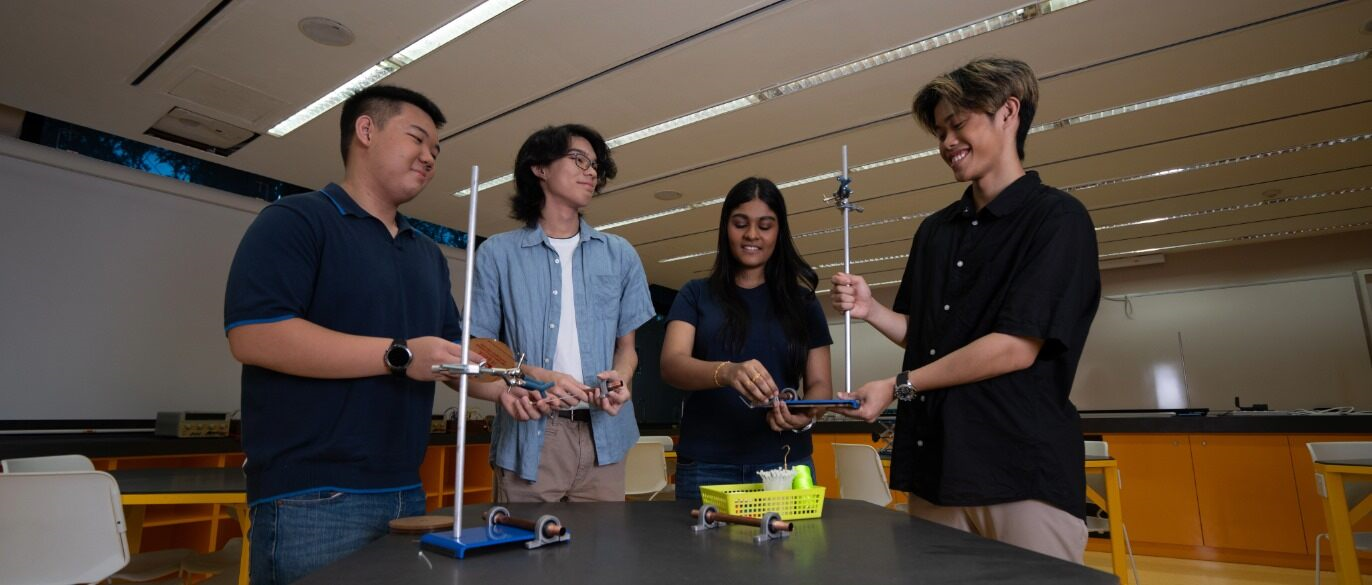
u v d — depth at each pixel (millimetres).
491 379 1017
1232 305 7637
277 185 5691
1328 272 7195
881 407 1230
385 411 1147
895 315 1519
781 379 1775
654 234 7059
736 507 1033
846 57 3645
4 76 3812
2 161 4277
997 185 1306
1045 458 1131
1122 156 4953
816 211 6211
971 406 1201
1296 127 4469
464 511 1170
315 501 1035
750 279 1842
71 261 4504
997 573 687
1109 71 3770
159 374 4840
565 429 1541
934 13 3268
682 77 3850
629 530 957
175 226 5047
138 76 3818
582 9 3246
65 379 4398
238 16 3273
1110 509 3520
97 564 1906
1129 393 8031
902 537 902
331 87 3916
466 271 873
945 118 1300
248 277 1031
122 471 2898
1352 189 5668
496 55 3627
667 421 9531
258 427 1054
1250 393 7391
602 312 1716
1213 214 6410
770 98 4141
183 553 2535
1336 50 3564
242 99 4059
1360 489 2859
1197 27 3361
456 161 5020
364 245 1193
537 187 1732
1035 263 1170
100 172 4641
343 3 3166
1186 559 4398
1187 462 4465
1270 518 4176
